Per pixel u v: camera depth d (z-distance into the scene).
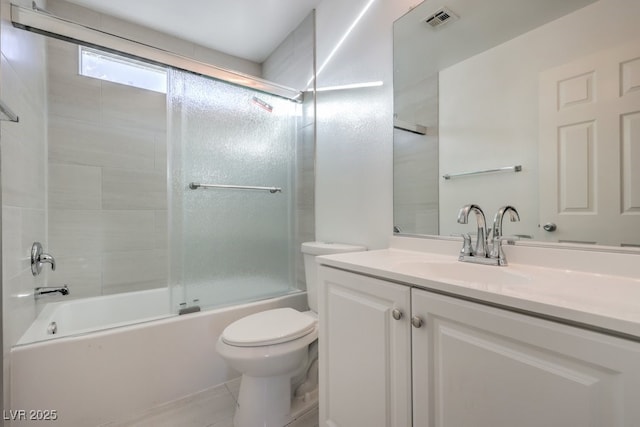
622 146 0.83
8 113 0.94
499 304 0.63
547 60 0.99
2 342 1.07
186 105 1.76
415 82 1.39
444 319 0.74
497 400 0.63
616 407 0.49
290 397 1.40
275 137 2.14
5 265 1.12
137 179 2.24
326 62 1.95
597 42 0.88
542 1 1.00
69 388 1.32
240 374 1.75
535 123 1.01
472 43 1.20
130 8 2.02
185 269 1.73
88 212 2.06
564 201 0.93
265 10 2.06
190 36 2.36
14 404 1.21
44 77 1.87
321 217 1.99
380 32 1.56
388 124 1.52
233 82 1.90
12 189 1.24
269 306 1.91
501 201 1.10
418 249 1.34
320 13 2.01
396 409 0.86
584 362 0.52
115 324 1.52
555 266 0.92
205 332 1.66
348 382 1.04
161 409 1.48
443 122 1.29
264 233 2.07
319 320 1.18
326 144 1.95
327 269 1.15
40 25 1.36
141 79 2.27
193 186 1.78
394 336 0.87
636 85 0.81
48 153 1.92
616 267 0.81
